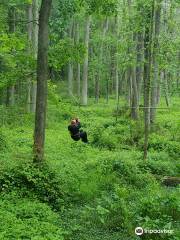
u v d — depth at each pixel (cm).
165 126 3045
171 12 2873
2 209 1148
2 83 1473
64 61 1513
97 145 2361
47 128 2905
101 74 5259
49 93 1509
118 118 3453
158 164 1853
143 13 2269
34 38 3072
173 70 3228
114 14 1614
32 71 1496
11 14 3066
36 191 1324
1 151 1869
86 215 1205
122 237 1081
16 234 995
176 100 5284
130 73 3556
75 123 2281
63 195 1346
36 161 1401
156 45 2258
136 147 2355
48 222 1120
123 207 1182
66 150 2134
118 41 3164
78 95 4997
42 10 1382
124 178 1608
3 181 1320
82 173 1622
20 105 3250
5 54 2027
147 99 1919
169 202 1203
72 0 1872
